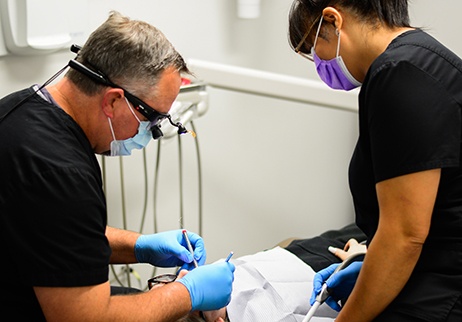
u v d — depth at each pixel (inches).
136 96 47.5
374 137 44.7
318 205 115.6
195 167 101.5
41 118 46.1
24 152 44.2
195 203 104.0
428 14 96.1
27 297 46.9
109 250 47.5
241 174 106.4
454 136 43.5
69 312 44.8
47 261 43.7
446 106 43.4
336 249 76.2
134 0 86.9
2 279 46.2
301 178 112.0
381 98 43.9
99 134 49.5
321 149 111.2
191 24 93.4
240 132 103.5
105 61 46.6
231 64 99.0
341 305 61.6
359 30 47.3
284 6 98.0
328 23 48.2
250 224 111.0
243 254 112.6
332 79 52.6
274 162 108.4
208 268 54.7
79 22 79.0
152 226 100.3
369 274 46.7
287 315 63.2
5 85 74.9
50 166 44.1
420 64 44.1
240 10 91.2
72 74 47.7
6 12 70.6
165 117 50.9
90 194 45.5
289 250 77.9
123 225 94.5
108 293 46.9
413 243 44.4
